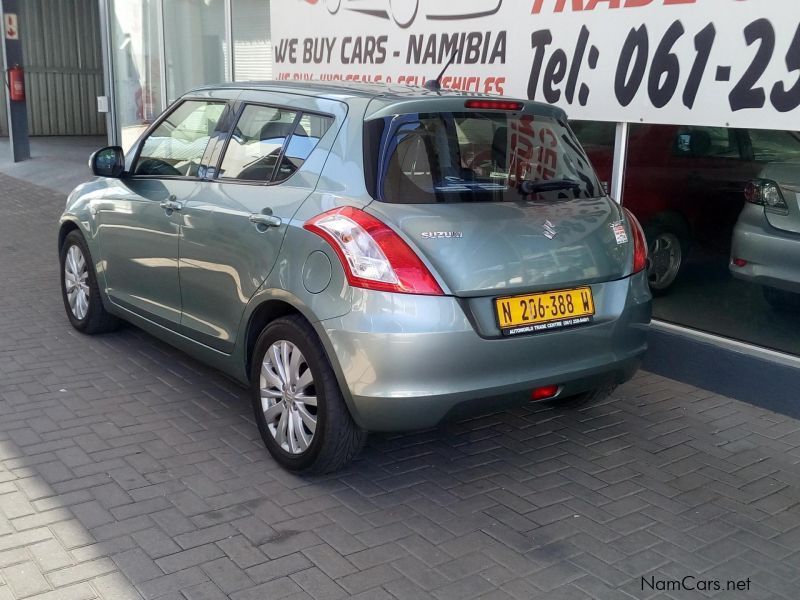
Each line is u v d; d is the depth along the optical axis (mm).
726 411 5109
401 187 3734
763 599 3217
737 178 5199
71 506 3697
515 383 3719
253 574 3244
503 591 3203
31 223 10828
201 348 4715
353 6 7977
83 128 23250
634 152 5730
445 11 6902
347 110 4031
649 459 4418
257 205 4191
